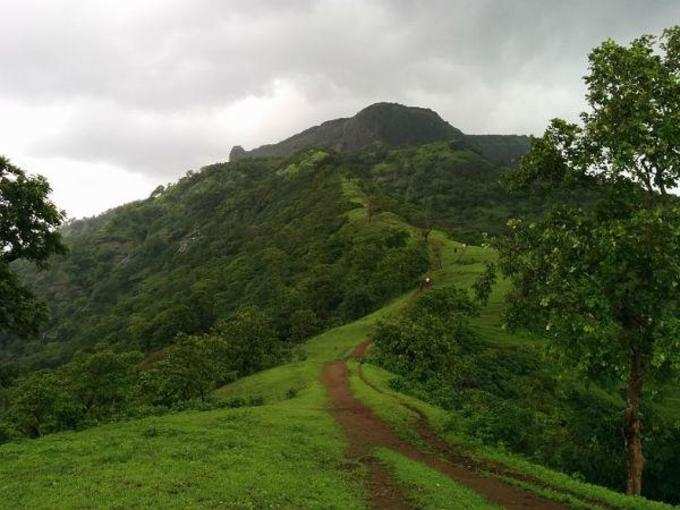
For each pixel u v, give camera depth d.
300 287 103.50
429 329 55.06
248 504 14.53
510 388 47.38
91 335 137.50
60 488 15.73
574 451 26.38
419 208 176.00
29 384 38.41
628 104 18.06
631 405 19.12
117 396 40.56
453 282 88.12
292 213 180.00
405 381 41.97
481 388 47.28
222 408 35.16
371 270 104.50
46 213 27.23
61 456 19.78
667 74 18.22
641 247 15.59
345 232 134.12
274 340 69.06
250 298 117.06
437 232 134.88
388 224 136.50
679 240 15.75
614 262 16.44
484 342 60.81
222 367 58.62
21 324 27.62
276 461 19.44
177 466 17.97
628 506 17.22
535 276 19.38
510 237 21.66
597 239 17.42
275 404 33.97
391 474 19.53
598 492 18.50
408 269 97.12
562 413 31.36
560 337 18.72
